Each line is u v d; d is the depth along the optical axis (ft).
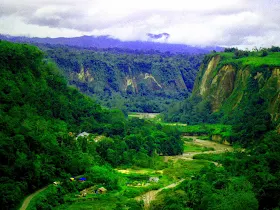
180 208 252.62
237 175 308.60
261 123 465.47
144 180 357.82
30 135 321.73
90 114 492.13
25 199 272.72
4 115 336.70
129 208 265.54
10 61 409.08
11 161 286.25
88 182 320.29
